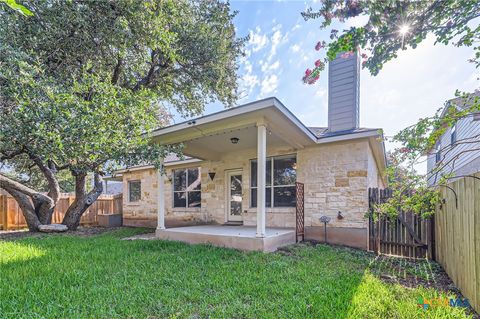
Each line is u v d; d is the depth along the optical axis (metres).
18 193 9.60
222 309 2.74
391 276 4.11
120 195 13.81
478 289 2.79
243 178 8.59
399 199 3.72
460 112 2.73
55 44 6.59
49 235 8.56
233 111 5.36
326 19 2.46
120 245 6.05
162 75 10.27
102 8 6.63
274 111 5.20
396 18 2.24
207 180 9.64
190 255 4.92
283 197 7.73
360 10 2.29
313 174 7.21
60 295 3.06
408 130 3.06
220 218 9.12
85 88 5.68
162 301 2.92
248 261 4.51
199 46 9.27
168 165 10.53
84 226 12.23
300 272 3.92
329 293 3.12
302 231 7.00
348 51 2.62
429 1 2.14
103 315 2.60
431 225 5.60
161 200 7.22
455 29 2.32
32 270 3.99
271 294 3.13
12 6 1.28
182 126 6.17
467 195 3.23
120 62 8.66
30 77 4.75
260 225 5.40
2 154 6.27
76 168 6.61
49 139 4.84
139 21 6.96
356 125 7.06
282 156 7.86
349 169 6.71
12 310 2.68
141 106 6.02
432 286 3.72
